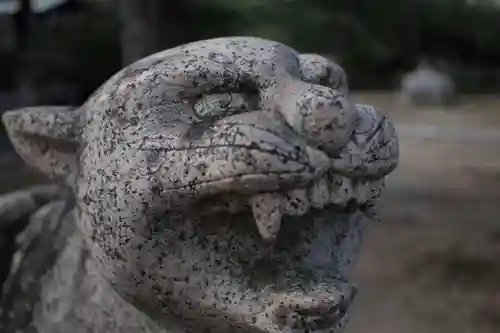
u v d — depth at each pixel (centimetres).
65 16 726
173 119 80
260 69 81
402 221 457
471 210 477
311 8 509
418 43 1052
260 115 78
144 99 81
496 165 591
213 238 81
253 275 83
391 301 334
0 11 815
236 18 491
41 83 692
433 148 666
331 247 85
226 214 80
